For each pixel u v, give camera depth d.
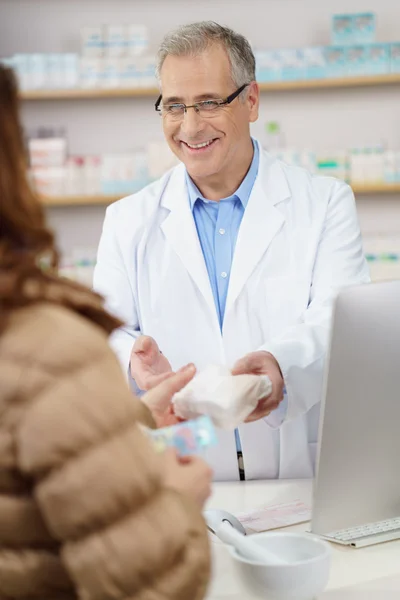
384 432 1.45
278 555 1.32
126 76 4.63
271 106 4.80
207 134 2.23
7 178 0.96
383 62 4.52
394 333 1.40
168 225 2.38
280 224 2.34
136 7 4.82
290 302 2.30
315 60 4.54
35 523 0.96
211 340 2.32
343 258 2.33
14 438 0.92
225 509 1.79
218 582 1.41
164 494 0.96
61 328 0.94
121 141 4.88
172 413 1.61
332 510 1.48
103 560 0.90
